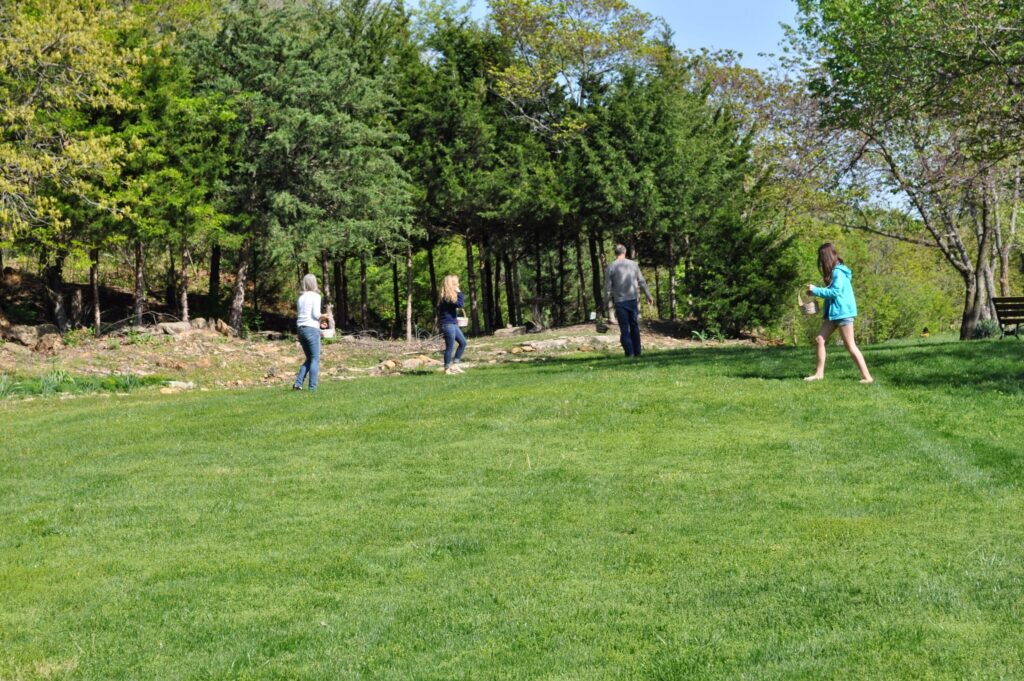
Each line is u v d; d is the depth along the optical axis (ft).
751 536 21.35
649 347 93.40
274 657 16.20
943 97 68.85
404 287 175.94
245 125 102.27
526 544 21.66
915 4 64.75
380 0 126.00
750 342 102.73
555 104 126.62
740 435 31.76
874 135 82.69
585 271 177.47
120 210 82.64
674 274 123.34
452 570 20.17
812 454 28.63
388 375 64.80
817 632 15.90
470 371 59.06
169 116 93.45
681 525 22.44
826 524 21.84
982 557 18.97
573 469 28.40
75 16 74.18
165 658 16.31
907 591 17.40
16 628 17.83
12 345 82.58
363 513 24.86
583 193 117.70
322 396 46.88
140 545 23.00
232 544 22.70
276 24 107.86
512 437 33.50
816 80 81.61
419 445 33.09
